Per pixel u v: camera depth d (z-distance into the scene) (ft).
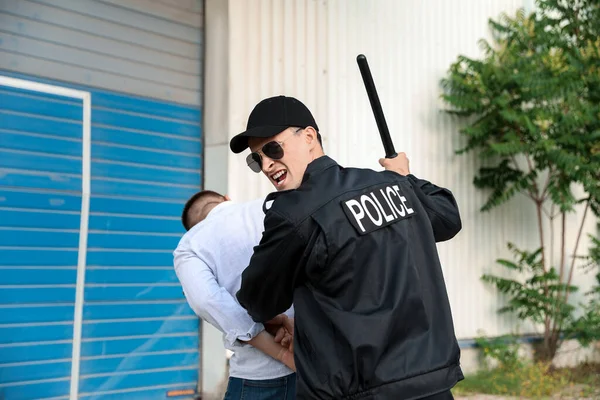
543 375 25.43
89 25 16.98
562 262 27.40
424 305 6.52
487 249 27.94
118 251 17.13
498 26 28.45
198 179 19.01
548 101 26.58
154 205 17.94
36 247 15.70
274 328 8.28
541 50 28.17
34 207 15.72
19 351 15.29
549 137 26.07
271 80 20.56
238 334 8.04
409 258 6.63
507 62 26.99
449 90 26.89
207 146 19.13
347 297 6.39
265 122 7.31
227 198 9.42
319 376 6.29
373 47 24.08
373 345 6.14
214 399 18.19
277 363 8.38
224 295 8.12
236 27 19.71
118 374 16.89
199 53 19.25
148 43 18.11
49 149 16.07
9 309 15.21
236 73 19.60
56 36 16.38
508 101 25.62
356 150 23.00
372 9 24.07
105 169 17.04
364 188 6.79
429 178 25.95
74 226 16.37
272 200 7.05
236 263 8.43
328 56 22.38
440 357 6.36
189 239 8.54
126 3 17.71
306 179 6.86
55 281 15.96
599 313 28.99
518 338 27.68
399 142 24.93
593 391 24.18
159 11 18.39
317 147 7.54
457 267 26.73
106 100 17.19
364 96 23.40
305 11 21.75
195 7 19.22
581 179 25.73
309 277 6.51
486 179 27.35
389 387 6.13
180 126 18.67
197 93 19.12
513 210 29.14
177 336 18.16
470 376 24.80
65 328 16.06
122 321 17.08
